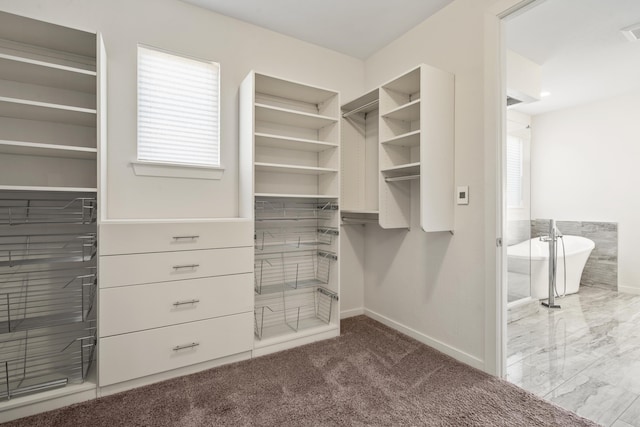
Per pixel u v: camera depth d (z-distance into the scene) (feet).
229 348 6.66
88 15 6.23
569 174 14.73
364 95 8.44
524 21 7.93
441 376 6.27
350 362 6.82
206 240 6.39
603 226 13.70
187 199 7.25
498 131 6.25
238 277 6.75
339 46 9.15
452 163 7.10
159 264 5.94
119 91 6.52
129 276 5.68
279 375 6.26
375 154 9.48
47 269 6.09
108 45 6.40
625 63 10.24
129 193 6.64
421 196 6.68
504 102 6.37
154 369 5.90
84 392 5.39
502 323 6.31
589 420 4.99
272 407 5.26
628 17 7.73
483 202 6.51
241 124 7.64
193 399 5.46
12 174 5.73
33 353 5.99
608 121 13.56
